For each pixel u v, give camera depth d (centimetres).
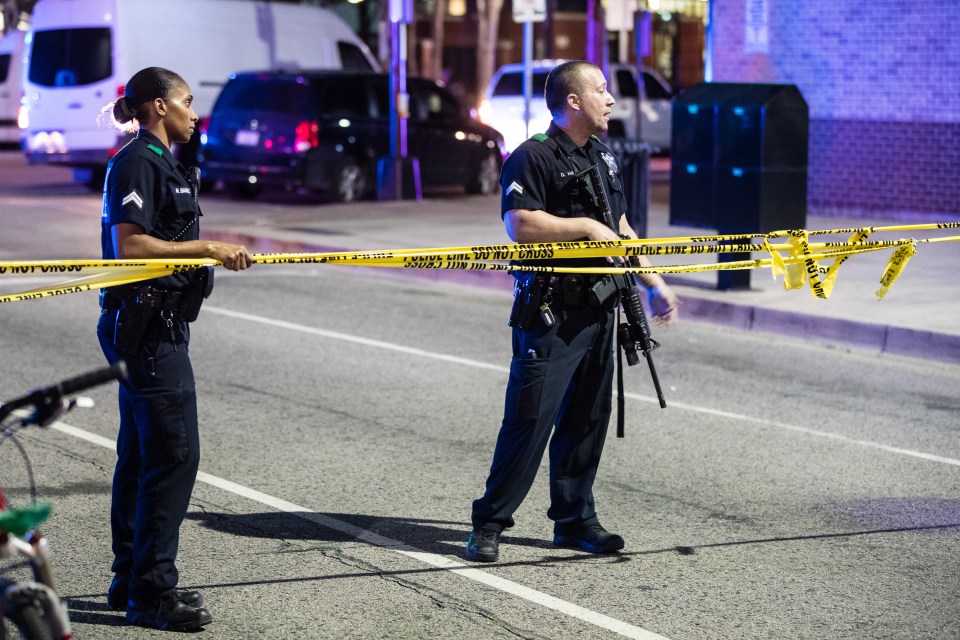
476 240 4822
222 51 7062
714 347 3216
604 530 1750
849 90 5556
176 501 1449
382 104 6494
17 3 13412
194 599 1476
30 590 1041
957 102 5231
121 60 6638
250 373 2822
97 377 1059
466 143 6781
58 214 5700
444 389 2700
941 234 5084
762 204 3606
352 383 2744
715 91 3744
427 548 1752
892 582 1644
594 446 1720
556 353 1627
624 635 1466
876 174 5516
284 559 1703
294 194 6769
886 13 5391
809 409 2589
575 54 15525
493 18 12625
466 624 1495
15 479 2048
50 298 3731
